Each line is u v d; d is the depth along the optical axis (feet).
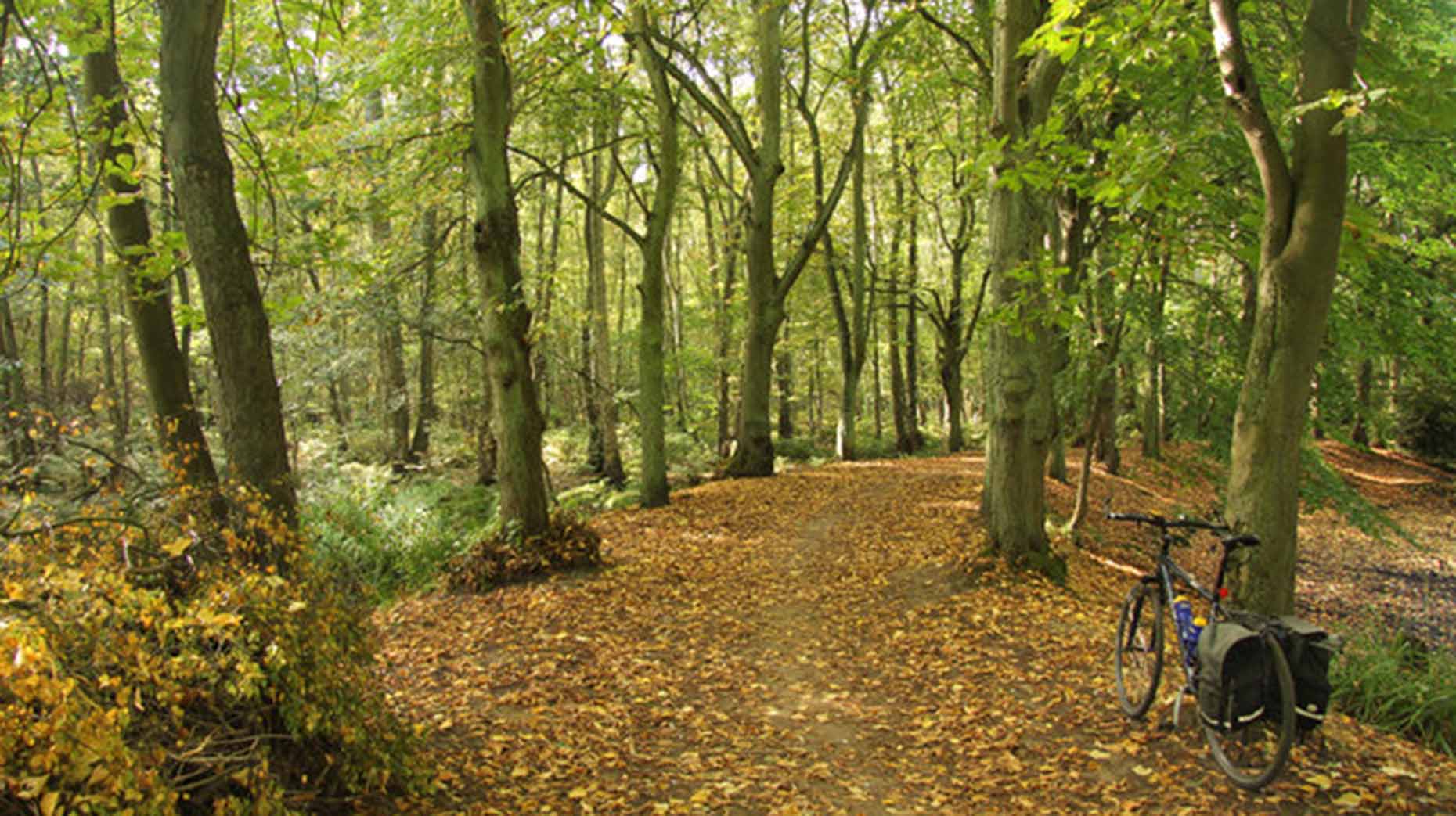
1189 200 19.63
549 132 46.19
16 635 7.00
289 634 10.42
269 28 19.21
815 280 89.51
